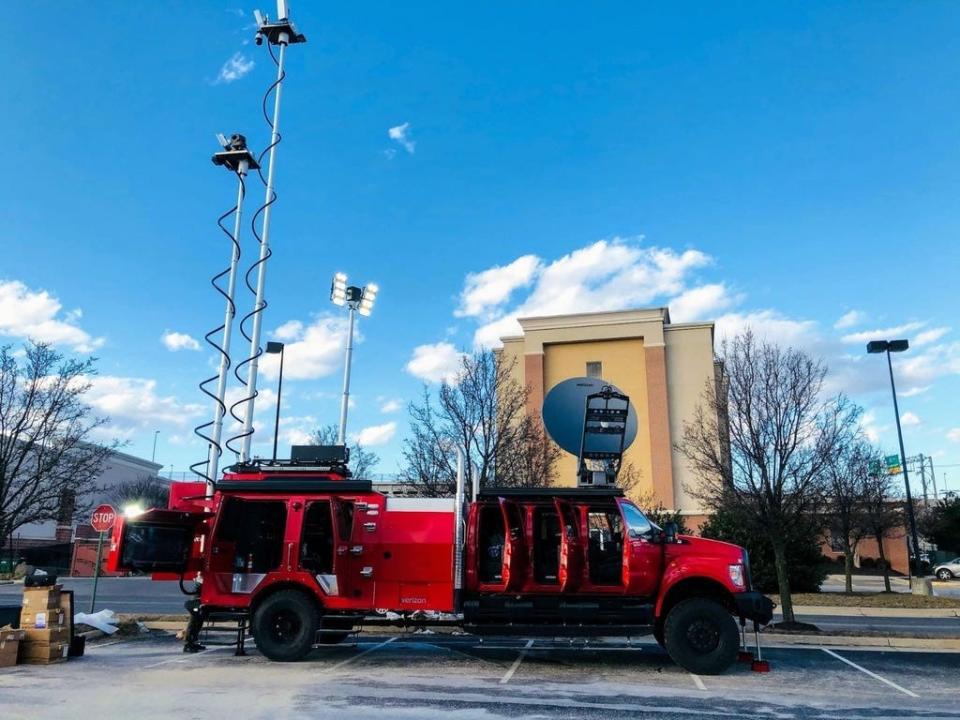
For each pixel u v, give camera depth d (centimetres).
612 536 1116
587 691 905
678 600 1082
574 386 1384
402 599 1085
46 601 1101
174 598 2408
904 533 4606
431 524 1108
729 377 1625
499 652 1219
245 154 1444
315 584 1091
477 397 1816
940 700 877
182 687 896
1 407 1482
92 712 753
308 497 1113
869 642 1360
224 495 1116
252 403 1415
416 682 949
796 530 1625
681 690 918
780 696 889
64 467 1552
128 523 1116
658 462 3659
